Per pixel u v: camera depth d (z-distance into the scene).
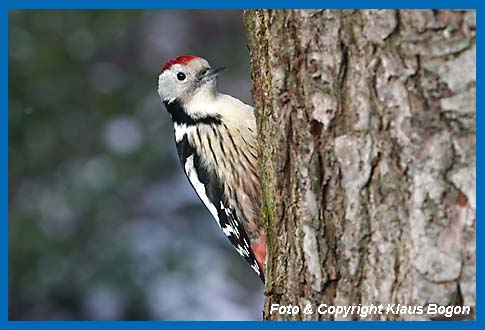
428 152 6.05
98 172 17.56
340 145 6.45
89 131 17.84
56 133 17.59
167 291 17.17
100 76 18.19
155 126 17.91
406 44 6.11
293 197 6.93
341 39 6.45
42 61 17.39
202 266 17.44
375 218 6.29
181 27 18.81
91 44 17.86
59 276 16.72
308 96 6.68
